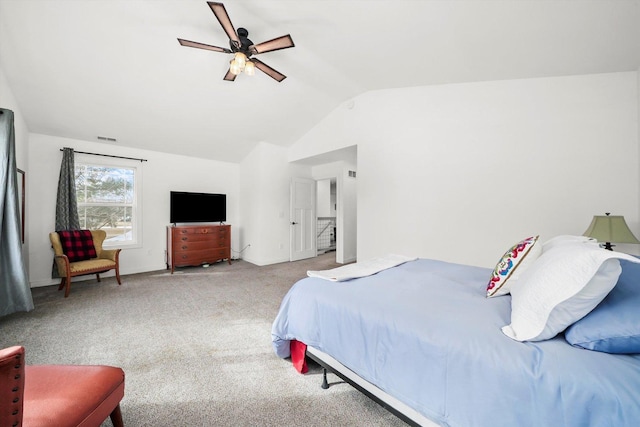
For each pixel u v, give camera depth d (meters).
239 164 5.87
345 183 5.58
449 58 2.63
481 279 1.76
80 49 2.62
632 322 0.81
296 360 1.75
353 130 4.18
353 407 1.42
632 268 1.10
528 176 2.77
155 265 4.71
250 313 2.71
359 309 1.31
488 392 0.87
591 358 0.82
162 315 2.64
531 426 0.79
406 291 1.49
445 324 1.09
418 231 3.46
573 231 2.57
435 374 1.00
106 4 2.24
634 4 1.67
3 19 2.22
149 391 1.53
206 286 3.68
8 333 2.22
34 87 2.97
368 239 3.95
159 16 2.38
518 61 2.49
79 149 3.99
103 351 1.95
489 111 2.98
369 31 2.40
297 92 3.86
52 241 3.33
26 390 0.93
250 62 2.54
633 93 2.36
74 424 0.86
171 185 4.91
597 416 0.72
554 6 1.78
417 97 3.47
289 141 5.35
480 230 3.03
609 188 2.43
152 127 4.05
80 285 3.69
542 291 0.97
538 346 0.91
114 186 4.36
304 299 1.61
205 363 1.82
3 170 2.37
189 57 2.90
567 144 2.59
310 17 2.30
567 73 2.55
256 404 1.44
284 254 5.62
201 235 4.77
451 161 3.21
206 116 4.05
